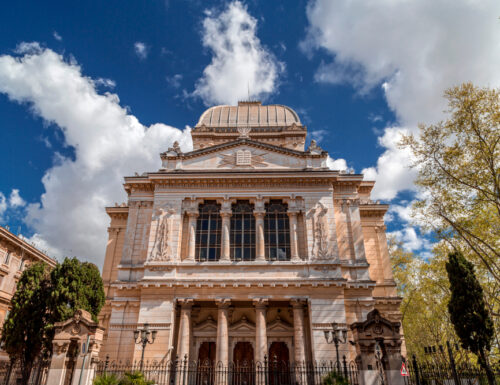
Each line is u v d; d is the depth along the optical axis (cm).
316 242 3675
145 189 4088
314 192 3903
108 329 3625
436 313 4338
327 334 2891
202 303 3691
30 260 5184
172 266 3569
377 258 4191
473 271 2547
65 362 2136
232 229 3844
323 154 4103
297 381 3120
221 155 4169
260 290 3472
